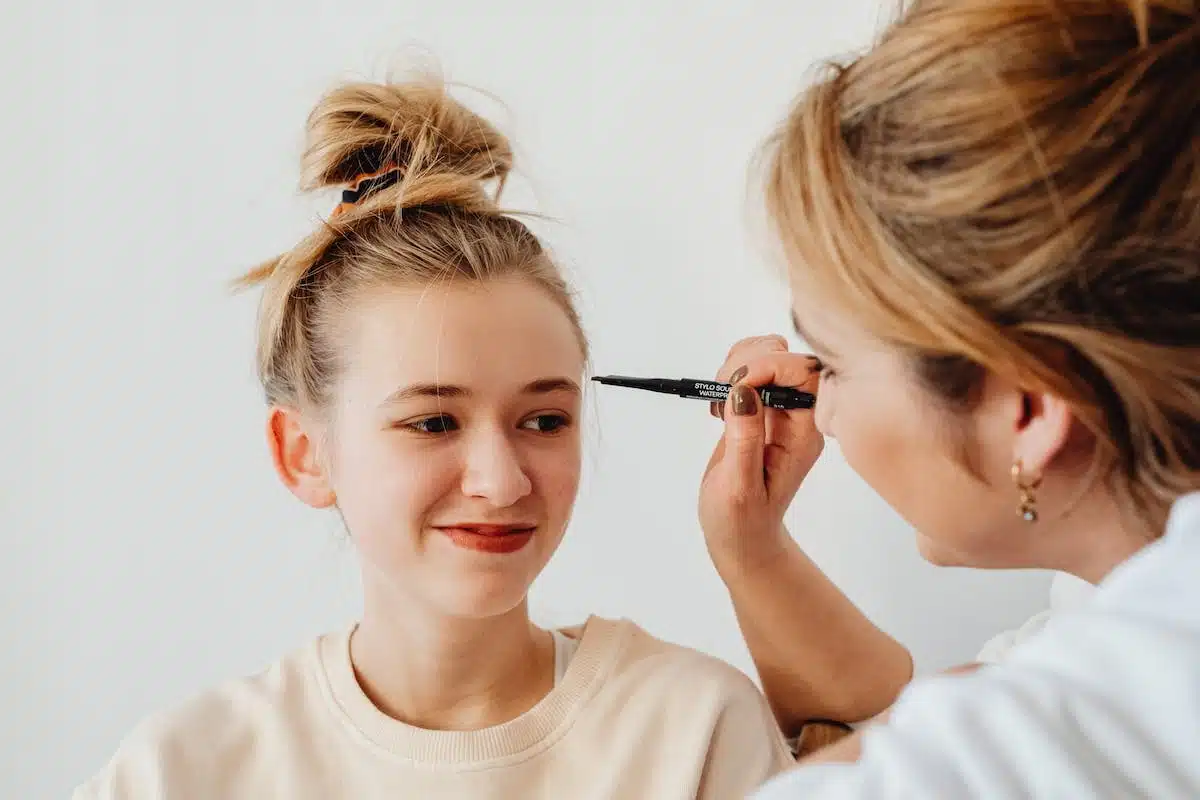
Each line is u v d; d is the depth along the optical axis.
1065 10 0.50
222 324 1.14
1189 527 0.46
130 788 0.81
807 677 0.94
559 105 1.11
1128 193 0.49
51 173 1.16
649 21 1.09
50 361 1.17
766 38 1.07
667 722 0.84
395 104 0.88
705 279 1.10
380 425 0.77
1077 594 0.86
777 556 0.92
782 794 0.47
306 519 1.15
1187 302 0.49
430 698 0.84
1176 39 0.49
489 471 0.75
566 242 1.11
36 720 1.20
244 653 1.17
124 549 1.18
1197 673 0.40
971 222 0.51
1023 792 0.40
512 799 0.81
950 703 0.43
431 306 0.77
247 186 1.13
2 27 1.15
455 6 1.11
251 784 0.82
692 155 1.09
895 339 0.54
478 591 0.77
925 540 0.66
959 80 0.51
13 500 1.19
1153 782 0.39
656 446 1.11
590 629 0.89
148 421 1.17
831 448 1.08
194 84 1.13
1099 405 0.52
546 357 0.78
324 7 1.12
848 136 0.55
